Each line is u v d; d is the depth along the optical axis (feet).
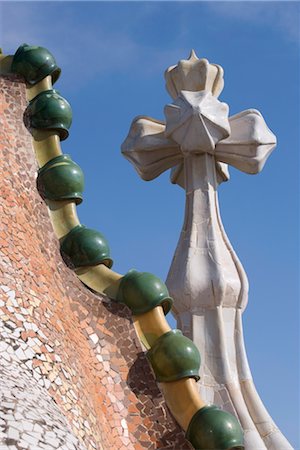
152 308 38.99
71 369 35.04
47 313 36.04
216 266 50.65
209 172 53.47
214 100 53.47
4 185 39.32
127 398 37.11
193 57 56.03
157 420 36.78
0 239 36.73
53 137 42.14
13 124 41.98
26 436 28.25
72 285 39.37
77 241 40.09
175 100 53.93
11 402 29.22
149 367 37.93
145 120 55.16
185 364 37.27
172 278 51.03
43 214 40.47
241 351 50.03
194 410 36.60
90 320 38.68
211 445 35.63
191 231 52.06
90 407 35.09
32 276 36.81
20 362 33.06
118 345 38.37
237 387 48.34
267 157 54.13
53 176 41.01
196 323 49.88
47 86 43.47
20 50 43.70
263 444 46.29
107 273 39.93
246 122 53.93
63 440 29.04
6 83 43.06
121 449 35.81
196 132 52.80
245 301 51.13
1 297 34.60
